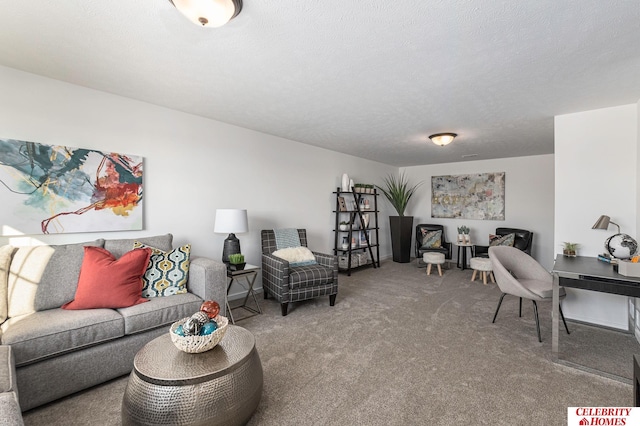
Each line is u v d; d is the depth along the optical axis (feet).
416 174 23.06
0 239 7.25
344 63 6.90
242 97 9.10
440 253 17.37
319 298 12.41
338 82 7.97
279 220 14.26
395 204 20.63
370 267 18.95
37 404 5.45
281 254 12.05
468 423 5.24
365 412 5.52
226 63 6.95
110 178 8.86
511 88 8.23
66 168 8.11
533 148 16.19
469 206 20.65
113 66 7.16
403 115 10.68
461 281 15.38
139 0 4.84
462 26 5.42
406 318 10.21
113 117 8.98
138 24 5.49
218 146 11.67
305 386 6.32
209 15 4.69
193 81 7.98
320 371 6.90
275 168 13.99
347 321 9.93
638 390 4.11
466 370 6.97
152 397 4.44
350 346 8.14
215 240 11.58
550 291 8.36
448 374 6.80
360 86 8.21
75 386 5.87
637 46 6.02
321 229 16.69
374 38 5.85
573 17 5.12
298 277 10.65
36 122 7.69
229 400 4.67
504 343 8.36
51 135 7.92
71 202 8.20
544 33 5.62
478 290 13.69
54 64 7.09
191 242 10.89
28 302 6.51
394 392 6.13
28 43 6.17
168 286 8.05
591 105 9.40
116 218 8.98
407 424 5.22
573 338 8.72
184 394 4.45
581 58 6.56
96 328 6.12
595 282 7.02
